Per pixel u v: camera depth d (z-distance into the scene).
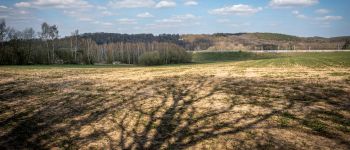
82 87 26.62
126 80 32.03
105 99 20.02
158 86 25.92
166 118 14.26
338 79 26.03
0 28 100.75
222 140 10.83
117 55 137.00
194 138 11.18
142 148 10.36
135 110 16.27
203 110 15.58
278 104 16.36
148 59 99.81
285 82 25.44
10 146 11.09
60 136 12.12
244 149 9.88
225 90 22.02
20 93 23.78
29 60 101.38
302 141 10.38
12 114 16.33
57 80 33.56
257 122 12.90
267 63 57.78
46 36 112.94
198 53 184.38
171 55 118.12
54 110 17.05
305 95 18.78
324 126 11.98
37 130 13.09
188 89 23.36
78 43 128.00
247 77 30.91
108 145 10.82
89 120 14.51
